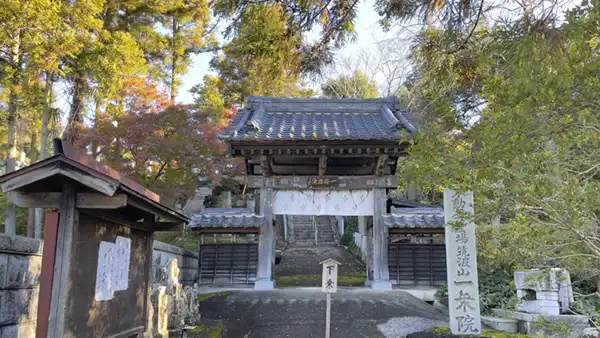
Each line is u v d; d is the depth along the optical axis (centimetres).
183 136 1238
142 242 545
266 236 1186
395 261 1245
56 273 350
